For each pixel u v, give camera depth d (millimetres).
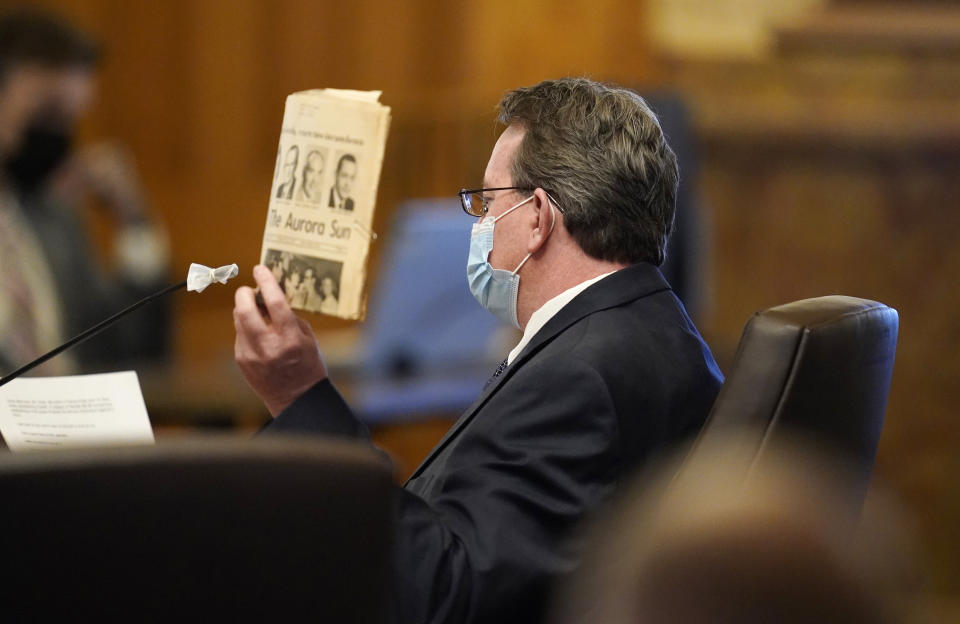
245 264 19312
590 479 4902
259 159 19391
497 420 5043
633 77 18734
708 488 1544
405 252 11031
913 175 17906
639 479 5047
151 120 19266
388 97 19234
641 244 5613
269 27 19250
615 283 5496
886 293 18109
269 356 5371
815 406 4723
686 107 12914
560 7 18844
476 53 19062
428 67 19234
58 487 2848
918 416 17906
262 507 2967
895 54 17797
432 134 19062
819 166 18172
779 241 18359
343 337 16531
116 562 2902
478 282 5863
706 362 5469
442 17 19094
